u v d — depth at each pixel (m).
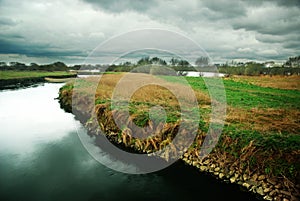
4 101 24.73
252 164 8.51
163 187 8.93
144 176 9.72
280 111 14.45
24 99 26.20
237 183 8.62
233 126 10.73
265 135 9.54
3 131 14.96
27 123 16.77
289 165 7.82
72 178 9.59
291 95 21.58
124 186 9.05
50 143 13.12
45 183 9.23
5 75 53.97
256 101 17.97
